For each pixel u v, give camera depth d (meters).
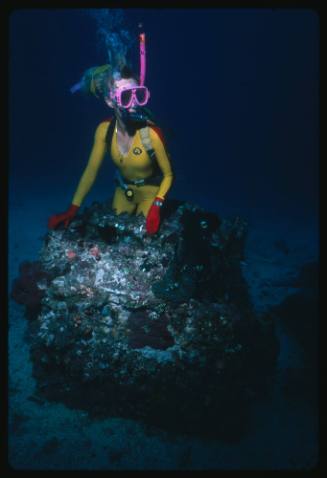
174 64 49.53
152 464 3.02
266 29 36.62
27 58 40.03
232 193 13.10
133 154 3.40
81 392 3.40
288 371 4.11
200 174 16.61
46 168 15.09
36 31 40.09
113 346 3.18
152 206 3.41
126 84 3.17
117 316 3.26
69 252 3.48
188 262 3.31
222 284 3.52
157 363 3.08
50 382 3.48
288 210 10.97
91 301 3.27
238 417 3.24
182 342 3.11
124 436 3.24
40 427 3.30
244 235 3.81
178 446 3.19
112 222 3.54
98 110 35.03
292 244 7.98
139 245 3.41
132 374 3.13
